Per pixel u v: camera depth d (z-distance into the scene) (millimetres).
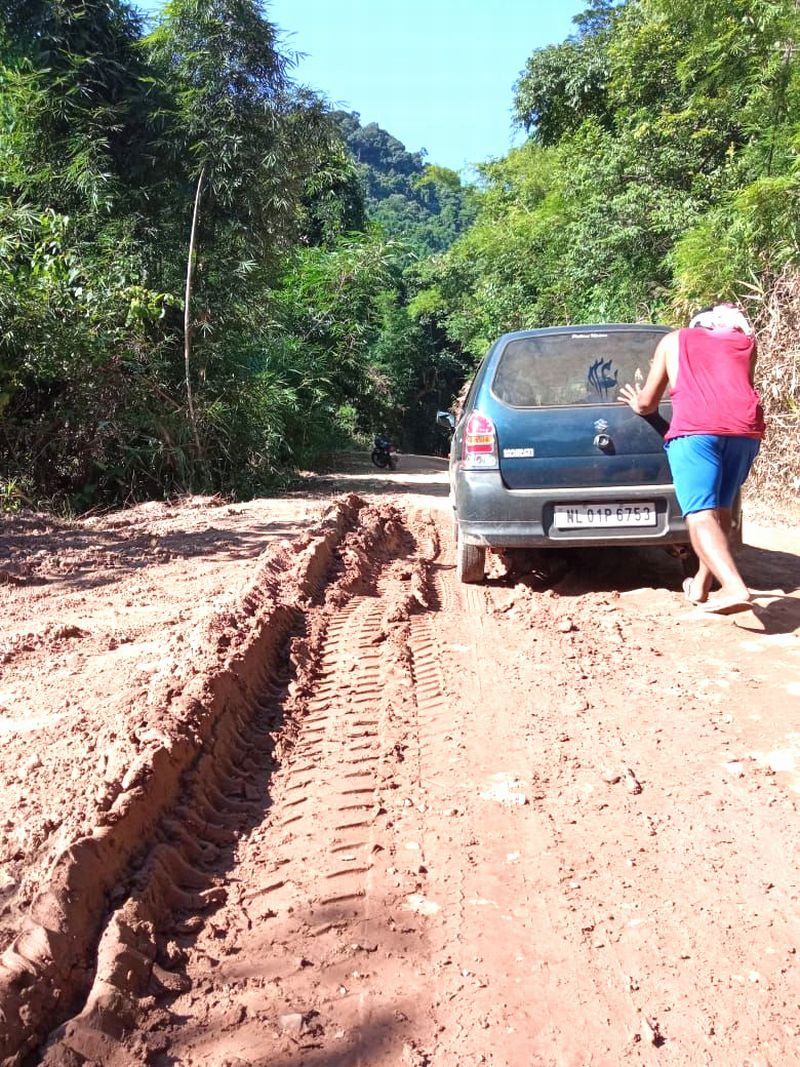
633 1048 2238
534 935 2674
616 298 18641
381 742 3998
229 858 3100
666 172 17859
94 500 11836
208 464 12633
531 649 5277
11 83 11531
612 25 23703
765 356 10828
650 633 5559
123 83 12375
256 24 12398
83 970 2398
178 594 6465
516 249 26359
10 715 4188
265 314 14336
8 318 10305
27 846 2916
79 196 12180
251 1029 2287
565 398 6371
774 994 2416
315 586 6477
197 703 3803
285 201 13305
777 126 13805
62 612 6082
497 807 3418
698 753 3848
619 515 6270
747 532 8875
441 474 18875
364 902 2826
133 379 11859
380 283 19578
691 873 2975
